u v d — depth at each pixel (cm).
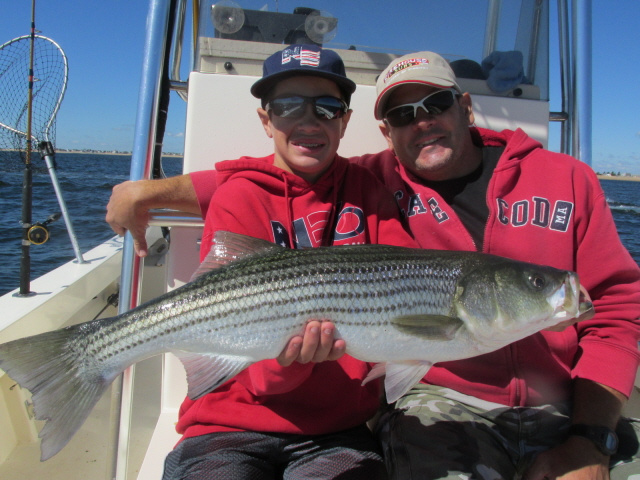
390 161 95
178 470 69
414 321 65
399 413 80
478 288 68
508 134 91
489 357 79
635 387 104
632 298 78
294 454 74
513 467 74
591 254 81
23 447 105
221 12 105
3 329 96
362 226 80
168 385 96
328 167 82
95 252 165
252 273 65
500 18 117
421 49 116
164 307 66
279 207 78
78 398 65
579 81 108
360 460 72
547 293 68
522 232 81
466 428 74
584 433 71
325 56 77
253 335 65
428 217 86
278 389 68
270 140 102
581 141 108
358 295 65
